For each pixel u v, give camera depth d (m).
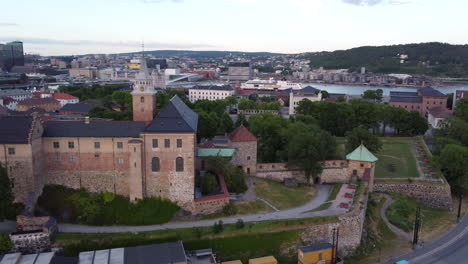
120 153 93.19
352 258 89.62
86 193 93.50
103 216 88.31
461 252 91.12
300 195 111.06
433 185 121.88
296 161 119.62
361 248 92.56
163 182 93.44
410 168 137.75
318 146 121.44
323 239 89.56
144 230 85.06
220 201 95.19
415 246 94.31
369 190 120.62
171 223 89.44
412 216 111.75
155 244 78.19
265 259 78.56
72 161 93.25
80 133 92.88
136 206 91.62
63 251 78.00
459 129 167.12
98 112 173.75
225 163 108.69
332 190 115.56
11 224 83.50
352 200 104.19
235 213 95.31
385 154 156.12
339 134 191.25
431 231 103.31
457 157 128.25
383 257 89.50
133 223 88.00
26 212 81.81
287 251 86.69
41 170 91.19
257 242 85.75
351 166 123.00
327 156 134.62
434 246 94.44
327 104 195.00
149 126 92.88
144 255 73.94
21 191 87.12
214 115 174.50
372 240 96.25
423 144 171.75
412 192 122.75
